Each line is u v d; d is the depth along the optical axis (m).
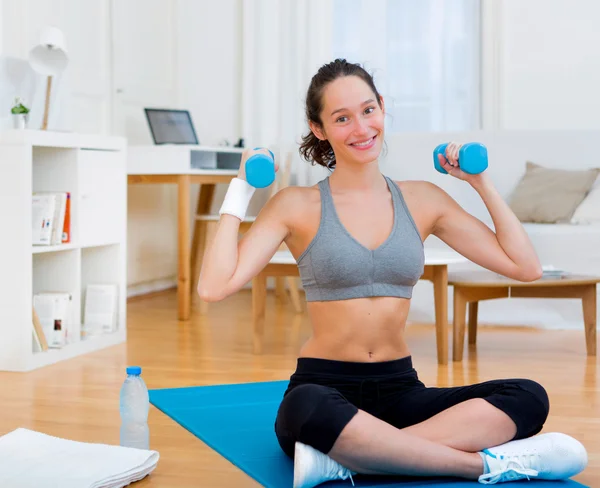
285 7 5.97
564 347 3.97
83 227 3.88
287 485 2.06
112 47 5.46
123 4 5.60
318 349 2.15
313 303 2.15
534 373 3.42
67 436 2.55
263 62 6.01
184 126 5.70
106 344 4.02
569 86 5.82
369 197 2.18
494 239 2.22
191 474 2.20
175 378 3.32
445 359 3.58
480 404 2.01
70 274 3.83
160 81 6.08
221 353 3.83
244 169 2.10
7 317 3.50
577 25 5.79
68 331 3.79
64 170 3.84
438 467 1.96
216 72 6.24
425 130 5.99
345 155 2.13
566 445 2.03
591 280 3.73
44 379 3.33
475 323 4.04
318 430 1.92
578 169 5.11
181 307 4.79
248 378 3.31
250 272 2.10
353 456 1.93
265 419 2.69
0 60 3.97
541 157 5.16
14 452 2.24
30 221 3.49
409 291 2.18
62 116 4.34
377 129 2.12
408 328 4.49
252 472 2.17
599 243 4.52
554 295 3.73
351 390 2.11
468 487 1.97
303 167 5.57
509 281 3.69
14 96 4.05
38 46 4.04
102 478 2.04
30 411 2.84
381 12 5.97
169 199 6.18
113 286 4.10
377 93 2.16
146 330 4.45
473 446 2.01
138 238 5.84
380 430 1.92
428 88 5.96
